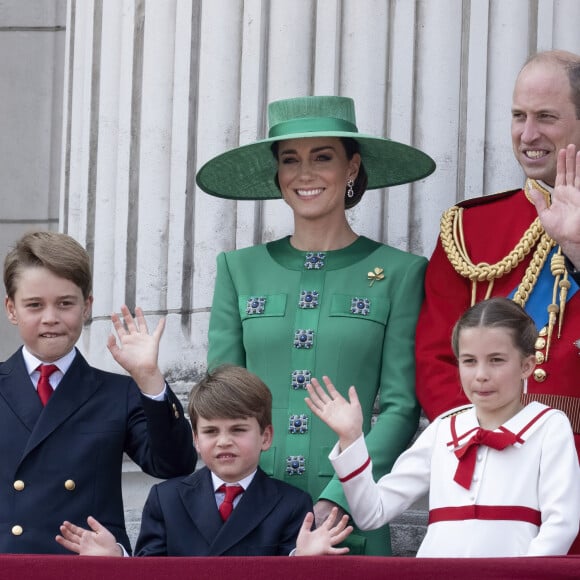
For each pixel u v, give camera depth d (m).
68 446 19.31
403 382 20.69
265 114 24.70
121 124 25.75
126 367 19.05
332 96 21.48
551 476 17.66
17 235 30.22
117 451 19.52
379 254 21.41
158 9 25.58
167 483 19.11
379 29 24.39
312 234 21.52
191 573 15.96
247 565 15.94
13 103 30.44
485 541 17.58
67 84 27.52
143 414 19.69
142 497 24.59
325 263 21.33
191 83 25.20
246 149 21.75
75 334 19.66
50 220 30.19
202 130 24.95
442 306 20.80
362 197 23.69
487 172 24.03
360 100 24.28
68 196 26.95
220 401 18.72
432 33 24.25
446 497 18.05
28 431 19.33
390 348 20.88
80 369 19.83
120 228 25.50
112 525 19.33
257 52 24.77
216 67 24.95
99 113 26.14
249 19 24.86
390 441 20.20
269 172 22.59
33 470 19.17
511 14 24.17
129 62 25.80
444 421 18.66
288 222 24.34
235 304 21.58
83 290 19.78
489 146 24.06
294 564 15.89
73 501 19.16
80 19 27.08
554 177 20.55
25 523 18.97
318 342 20.81
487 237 20.97
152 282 25.11
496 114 24.06
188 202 25.05
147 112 25.45
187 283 24.91
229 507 18.77
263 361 20.97
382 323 20.91
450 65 24.22
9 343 29.92
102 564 16.05
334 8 24.52
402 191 24.09
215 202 24.81
